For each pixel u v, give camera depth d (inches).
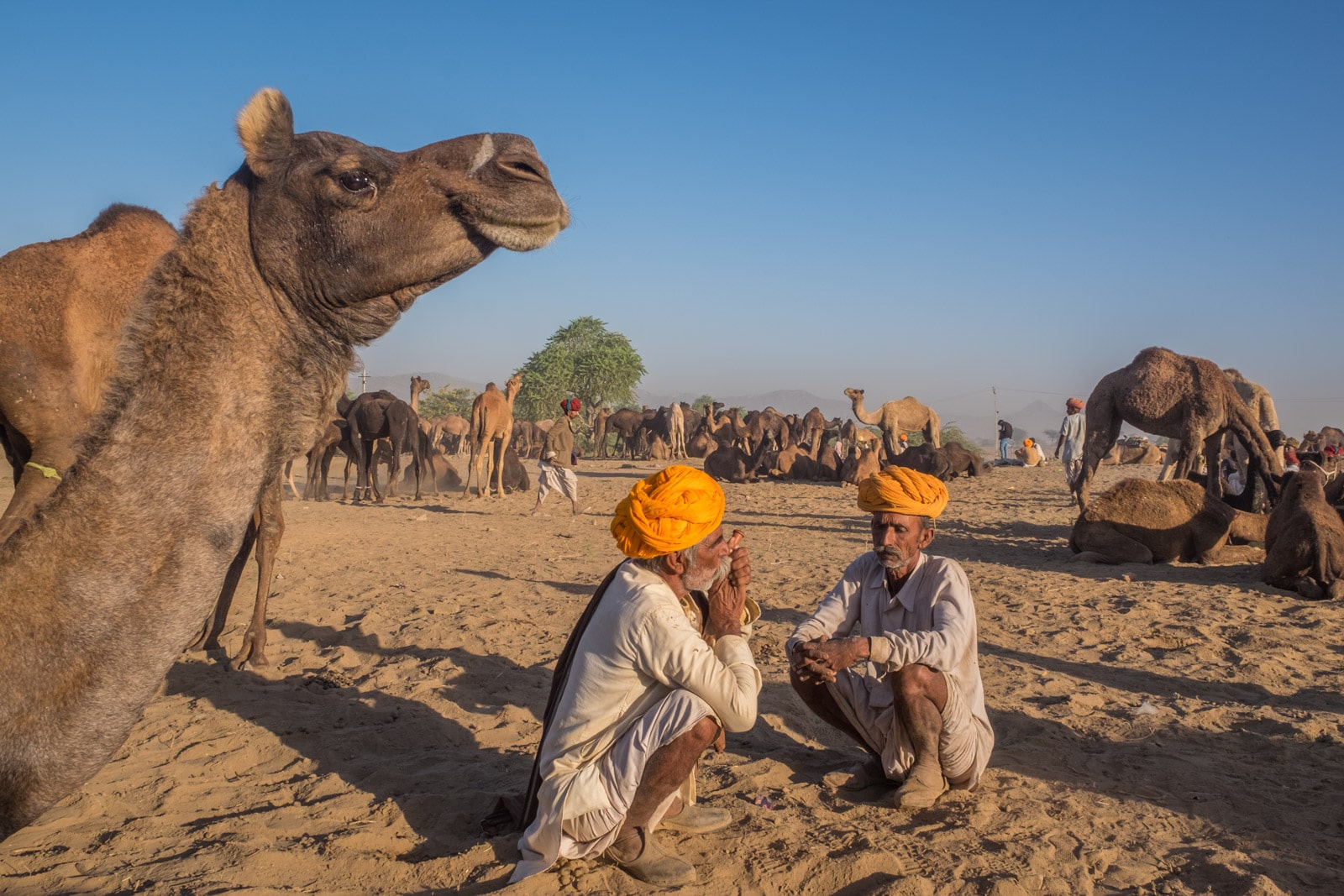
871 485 163.5
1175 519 445.7
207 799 169.0
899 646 154.3
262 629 257.4
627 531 136.8
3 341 221.8
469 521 629.0
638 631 133.3
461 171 122.3
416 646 275.0
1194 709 222.7
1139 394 562.9
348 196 119.6
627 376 2819.9
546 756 140.4
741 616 146.8
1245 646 283.7
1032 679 246.4
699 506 133.2
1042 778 180.1
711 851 146.7
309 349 124.7
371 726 207.8
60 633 111.1
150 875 137.4
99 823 159.2
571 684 139.7
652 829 143.6
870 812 163.2
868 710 169.8
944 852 146.0
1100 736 204.8
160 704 220.7
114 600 112.3
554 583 382.0
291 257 121.6
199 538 115.9
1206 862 144.6
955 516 681.0
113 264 231.5
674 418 1595.7
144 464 114.3
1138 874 140.8
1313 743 200.4
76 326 227.1
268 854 142.4
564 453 674.8
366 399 798.5
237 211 122.9
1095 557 448.8
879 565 173.5
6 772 110.5
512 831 152.2
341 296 123.0
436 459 928.9
